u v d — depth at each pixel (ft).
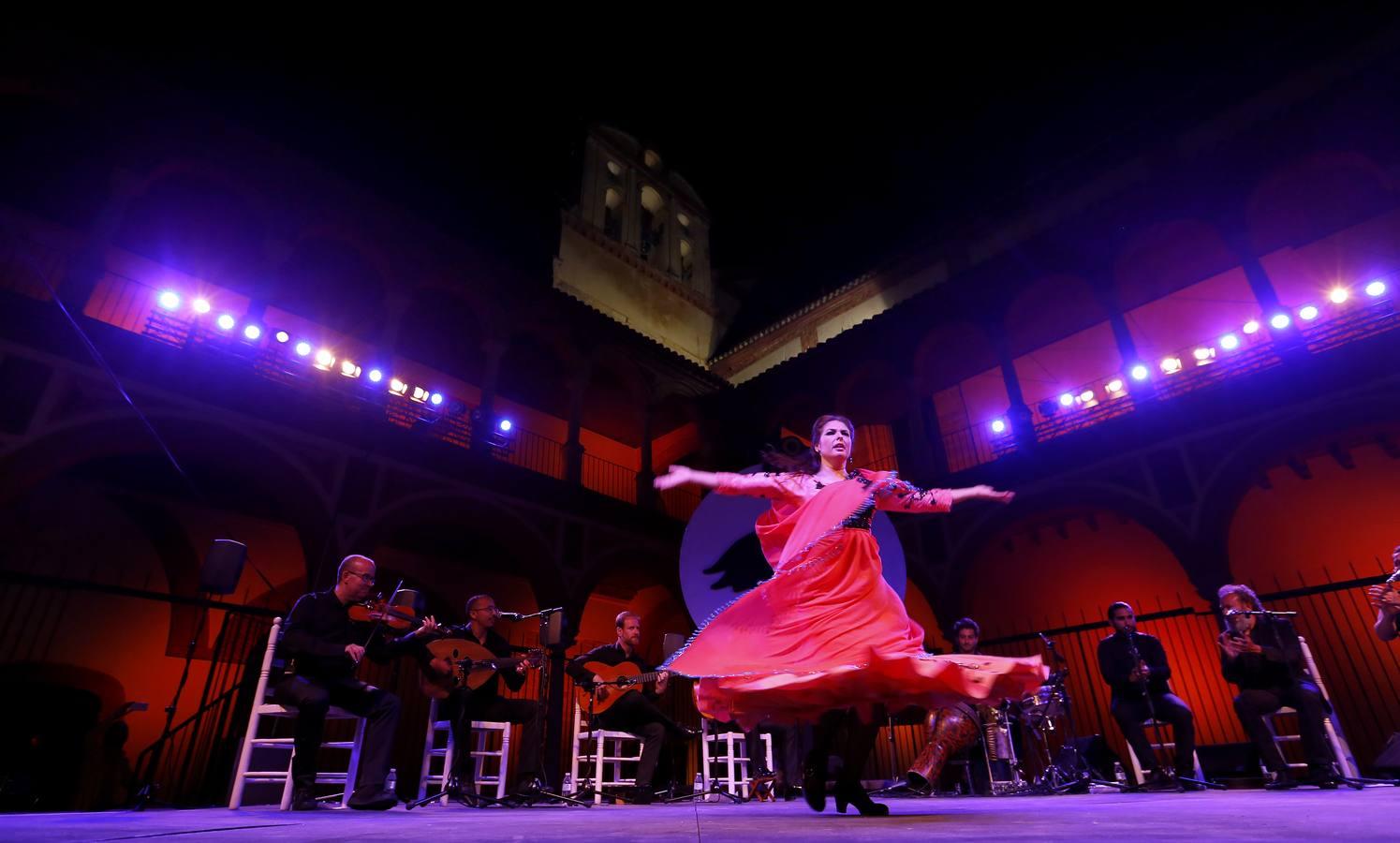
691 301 69.41
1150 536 44.06
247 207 38.65
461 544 46.19
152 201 38.06
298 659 14.83
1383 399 30.48
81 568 36.17
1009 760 21.85
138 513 38.32
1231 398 34.55
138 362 30.19
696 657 6.61
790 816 8.12
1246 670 17.47
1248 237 36.94
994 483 40.91
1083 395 52.37
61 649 34.58
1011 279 44.88
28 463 26.48
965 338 48.78
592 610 55.11
